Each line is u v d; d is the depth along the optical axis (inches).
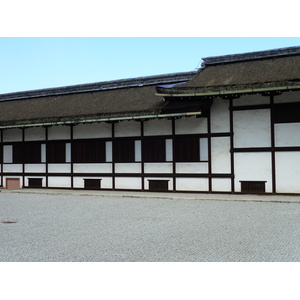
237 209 549.0
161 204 619.8
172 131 773.3
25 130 936.9
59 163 896.3
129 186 818.2
